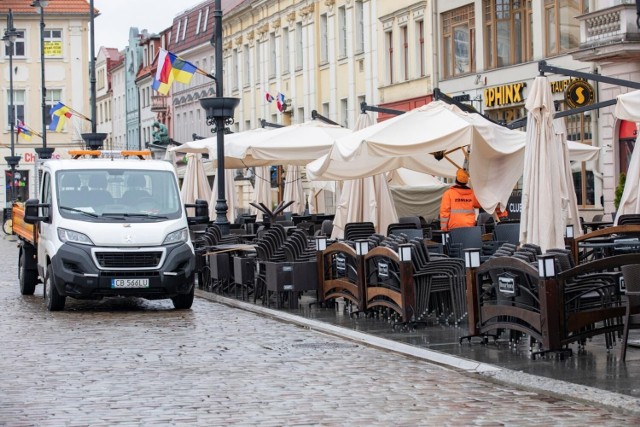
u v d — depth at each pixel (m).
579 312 13.31
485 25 43.66
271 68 69.12
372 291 18.09
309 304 20.61
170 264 20.94
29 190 93.94
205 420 10.35
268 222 34.31
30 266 25.14
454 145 19.86
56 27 95.12
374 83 54.19
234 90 77.81
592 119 36.69
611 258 13.22
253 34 72.56
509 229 20.44
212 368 13.58
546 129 16.73
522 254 14.07
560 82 38.47
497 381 12.16
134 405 11.16
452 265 16.80
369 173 23.55
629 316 12.77
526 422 9.95
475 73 44.41
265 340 16.25
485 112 43.88
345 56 57.72
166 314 20.48
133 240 20.83
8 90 93.94
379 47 53.44
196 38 88.38
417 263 16.84
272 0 67.62
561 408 10.58
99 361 14.32
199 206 22.28
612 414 10.23
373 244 18.42
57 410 10.94
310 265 20.23
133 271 20.75
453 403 10.98
